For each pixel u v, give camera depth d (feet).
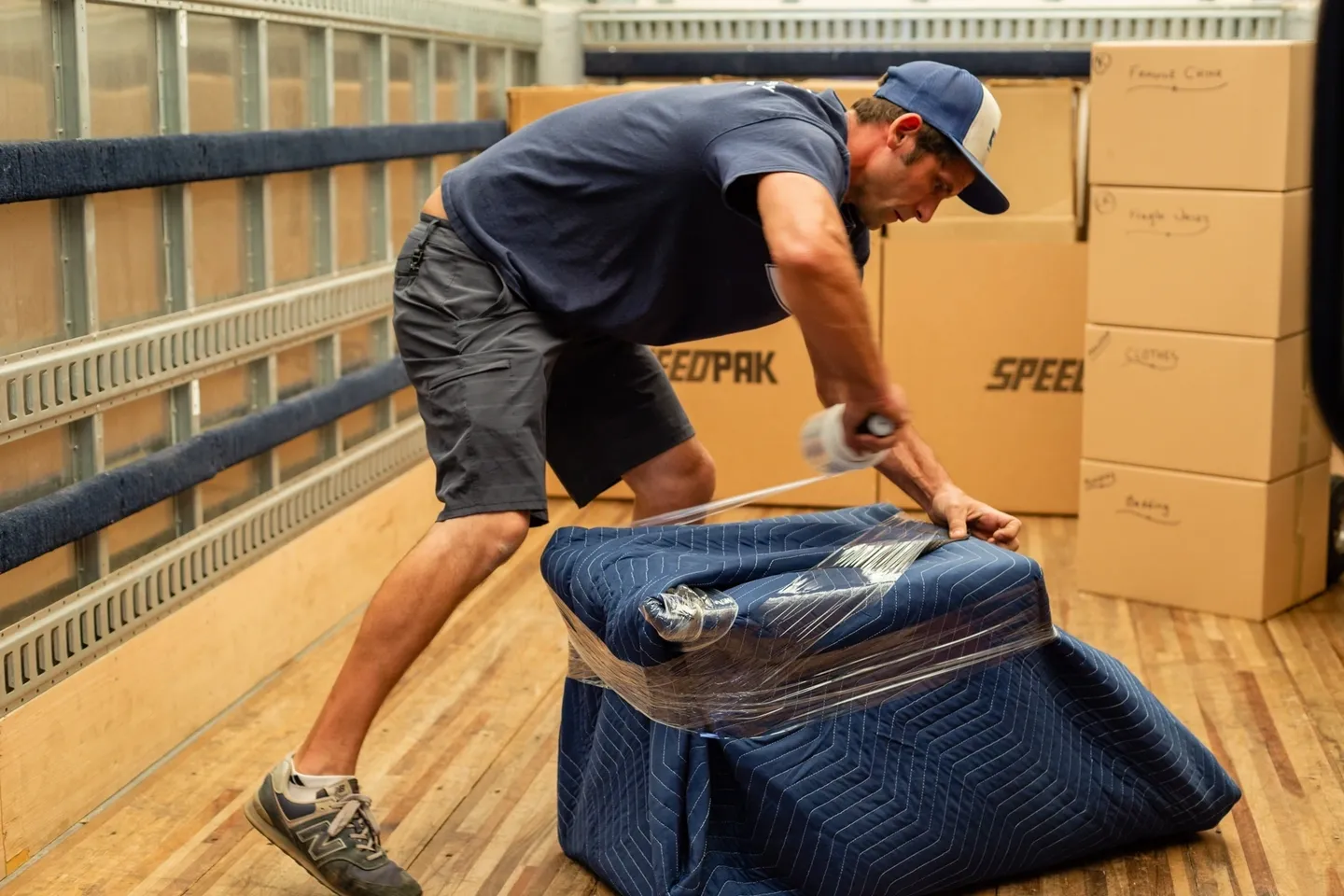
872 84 11.45
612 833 6.22
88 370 6.85
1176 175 9.57
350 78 9.82
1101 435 10.20
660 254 6.34
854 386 5.70
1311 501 10.05
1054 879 6.42
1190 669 8.93
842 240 5.48
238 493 8.67
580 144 6.33
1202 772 6.63
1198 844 6.73
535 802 7.24
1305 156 9.32
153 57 7.50
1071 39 12.54
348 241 9.98
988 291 11.85
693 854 5.74
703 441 12.34
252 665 8.71
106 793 7.22
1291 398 9.62
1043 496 12.19
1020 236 11.79
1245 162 9.30
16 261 6.42
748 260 6.39
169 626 7.75
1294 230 9.34
